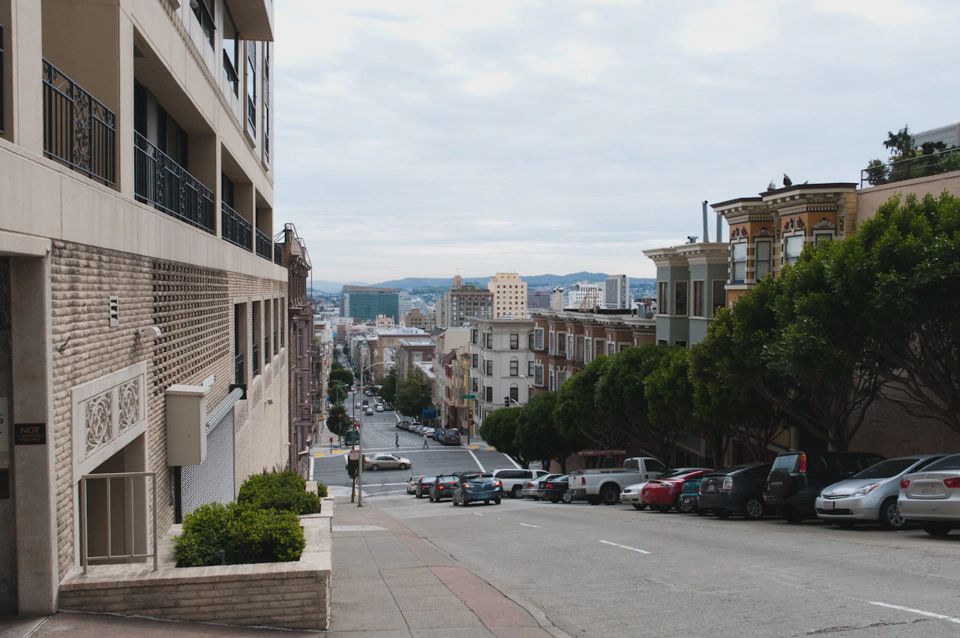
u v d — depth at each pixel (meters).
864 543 13.08
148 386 10.03
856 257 18.08
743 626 7.83
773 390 23.73
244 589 7.43
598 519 22.23
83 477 7.42
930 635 7.08
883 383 21.81
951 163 24.05
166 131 14.68
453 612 9.05
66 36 9.28
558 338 61.59
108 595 7.14
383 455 70.50
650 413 32.16
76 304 7.39
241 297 19.25
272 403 27.23
